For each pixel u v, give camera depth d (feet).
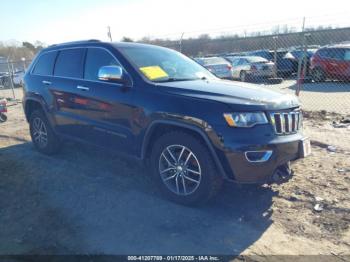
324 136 22.06
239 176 11.45
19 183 15.30
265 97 12.32
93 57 15.72
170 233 11.10
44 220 12.08
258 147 11.25
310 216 12.14
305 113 30.09
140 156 13.66
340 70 51.21
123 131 13.99
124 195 13.80
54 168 16.96
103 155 18.67
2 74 77.61
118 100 13.88
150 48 16.25
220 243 10.59
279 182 12.37
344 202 12.99
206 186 12.00
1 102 30.66
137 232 11.19
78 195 13.92
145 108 12.94
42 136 19.19
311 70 53.88
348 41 57.06
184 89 12.68
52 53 18.22
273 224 11.66
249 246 10.44
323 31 29.89
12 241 10.89
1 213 12.71
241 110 11.37
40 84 18.29
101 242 10.71
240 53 58.08
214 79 15.49
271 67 53.98
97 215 12.31
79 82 15.92
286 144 11.86
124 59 14.40
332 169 16.30
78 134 16.44
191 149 12.10
